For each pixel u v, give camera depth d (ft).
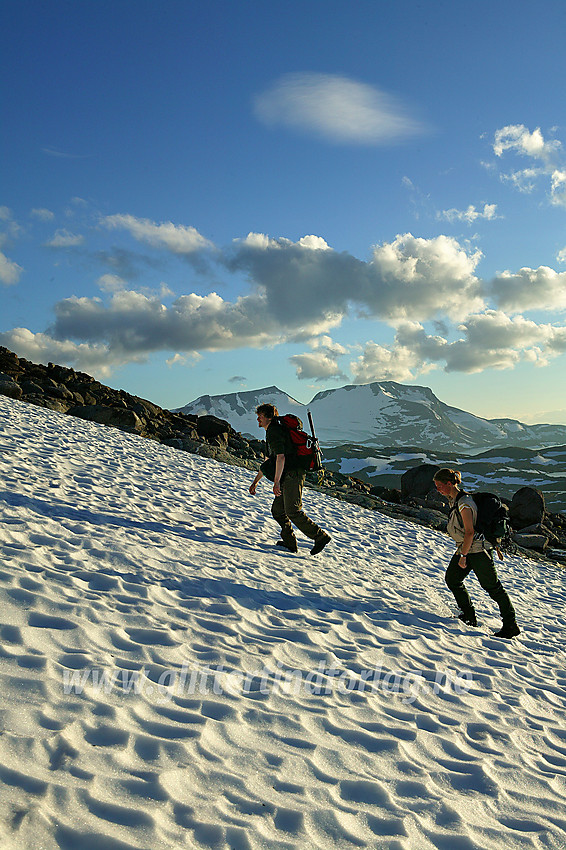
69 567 19.43
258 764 10.98
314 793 10.48
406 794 11.42
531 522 85.51
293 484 31.81
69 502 29.84
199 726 11.64
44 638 13.73
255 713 12.98
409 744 13.58
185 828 8.57
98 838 7.84
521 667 22.67
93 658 13.29
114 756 9.87
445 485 28.25
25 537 21.36
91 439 57.98
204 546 28.43
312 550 32.68
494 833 10.70
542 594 45.96
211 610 19.42
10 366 97.81
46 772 8.98
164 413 105.81
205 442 86.99
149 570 21.77
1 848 7.17
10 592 15.57
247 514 41.29
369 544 45.39
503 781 12.96
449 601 32.09
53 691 11.39
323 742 12.55
